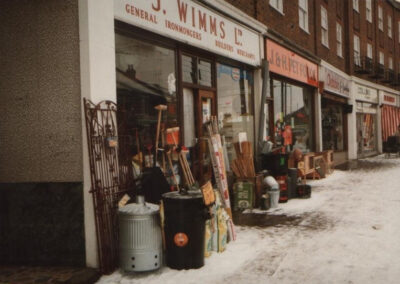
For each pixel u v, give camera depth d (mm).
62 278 4152
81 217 4504
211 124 6234
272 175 8359
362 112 22844
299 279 4102
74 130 4539
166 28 6457
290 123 12984
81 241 4512
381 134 25938
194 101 7816
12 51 4719
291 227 6219
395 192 9352
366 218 6703
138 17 5762
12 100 4734
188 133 7543
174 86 7113
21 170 4719
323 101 16672
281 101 12172
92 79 4469
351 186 10539
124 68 5816
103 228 4445
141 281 4156
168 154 5629
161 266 4539
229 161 8961
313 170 11898
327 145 17359
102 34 4664
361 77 22766
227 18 8617
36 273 4348
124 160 4922
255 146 10359
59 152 4598
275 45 11234
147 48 6391
